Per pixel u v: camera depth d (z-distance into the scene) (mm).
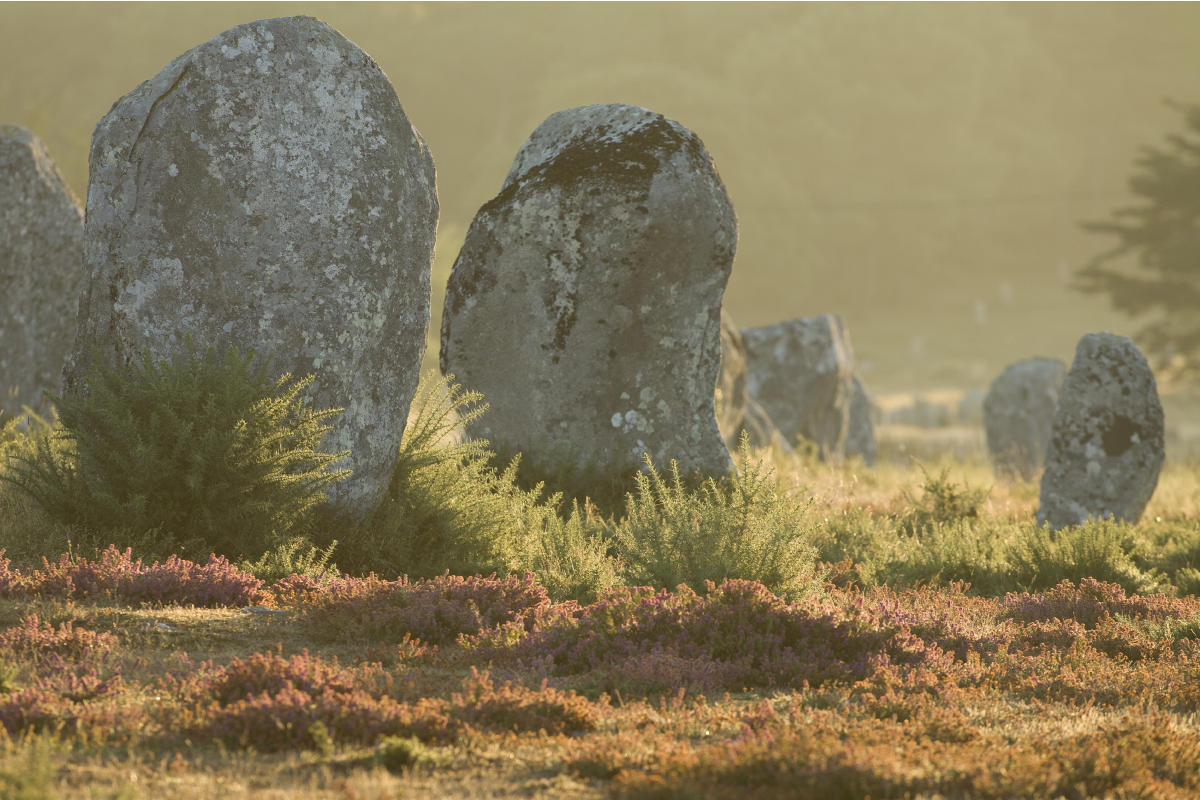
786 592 32719
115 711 20531
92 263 35344
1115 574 42625
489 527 38156
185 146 34969
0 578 27922
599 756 19297
